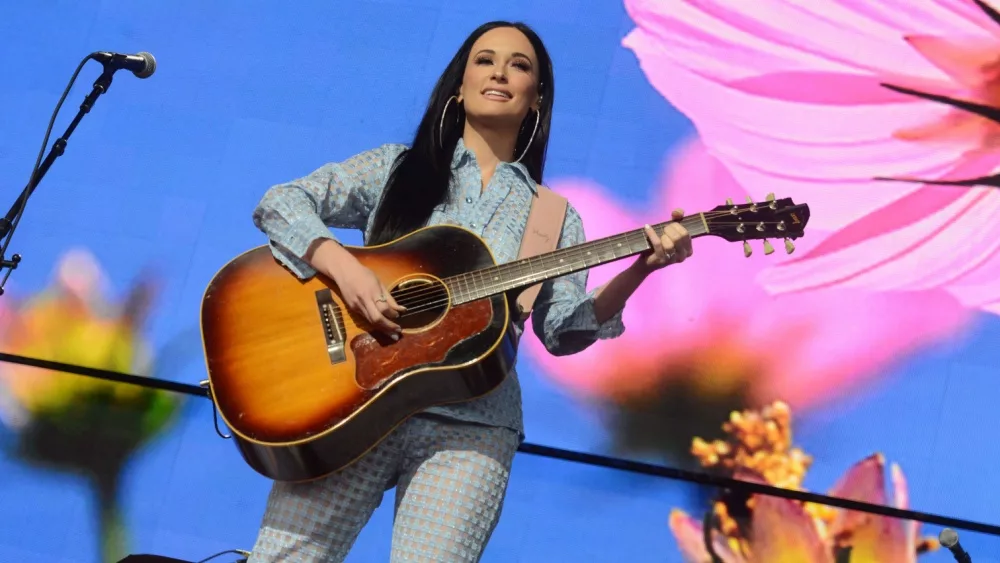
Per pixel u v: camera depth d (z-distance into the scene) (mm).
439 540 2598
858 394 4508
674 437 4516
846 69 4914
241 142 5055
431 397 2664
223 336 2758
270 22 5215
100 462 4582
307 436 2594
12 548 4414
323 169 2939
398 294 2764
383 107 5082
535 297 2924
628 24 5082
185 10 5242
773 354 4578
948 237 4645
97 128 5094
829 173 4781
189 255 4898
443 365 2639
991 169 4703
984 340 4512
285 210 2805
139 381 4750
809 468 4441
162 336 4789
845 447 4457
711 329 4629
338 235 4977
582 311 2867
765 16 5023
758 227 2898
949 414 4449
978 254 4609
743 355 4590
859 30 4953
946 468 4395
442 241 2854
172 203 4973
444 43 5145
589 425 4559
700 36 5031
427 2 5207
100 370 4754
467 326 2711
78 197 4984
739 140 4875
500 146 3055
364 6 5223
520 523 4434
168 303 4836
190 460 4598
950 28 4902
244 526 4477
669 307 4664
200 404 4719
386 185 2977
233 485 4555
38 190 4977
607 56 5047
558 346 2943
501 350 2699
